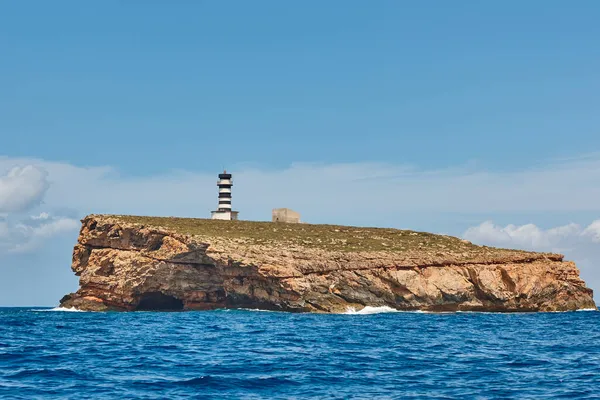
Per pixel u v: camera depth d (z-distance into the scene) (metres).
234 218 194.75
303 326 89.62
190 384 40.69
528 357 55.00
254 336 72.94
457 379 43.31
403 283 136.12
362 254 141.38
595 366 49.44
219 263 134.88
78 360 50.94
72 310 145.62
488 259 146.88
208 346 61.91
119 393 37.88
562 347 63.44
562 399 37.00
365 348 61.09
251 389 39.47
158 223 156.25
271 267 130.12
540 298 146.00
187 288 139.50
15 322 100.94
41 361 50.19
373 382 42.00
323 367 48.03
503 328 89.38
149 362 49.97
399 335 75.81
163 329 83.81
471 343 66.94
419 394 38.31
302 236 161.12
